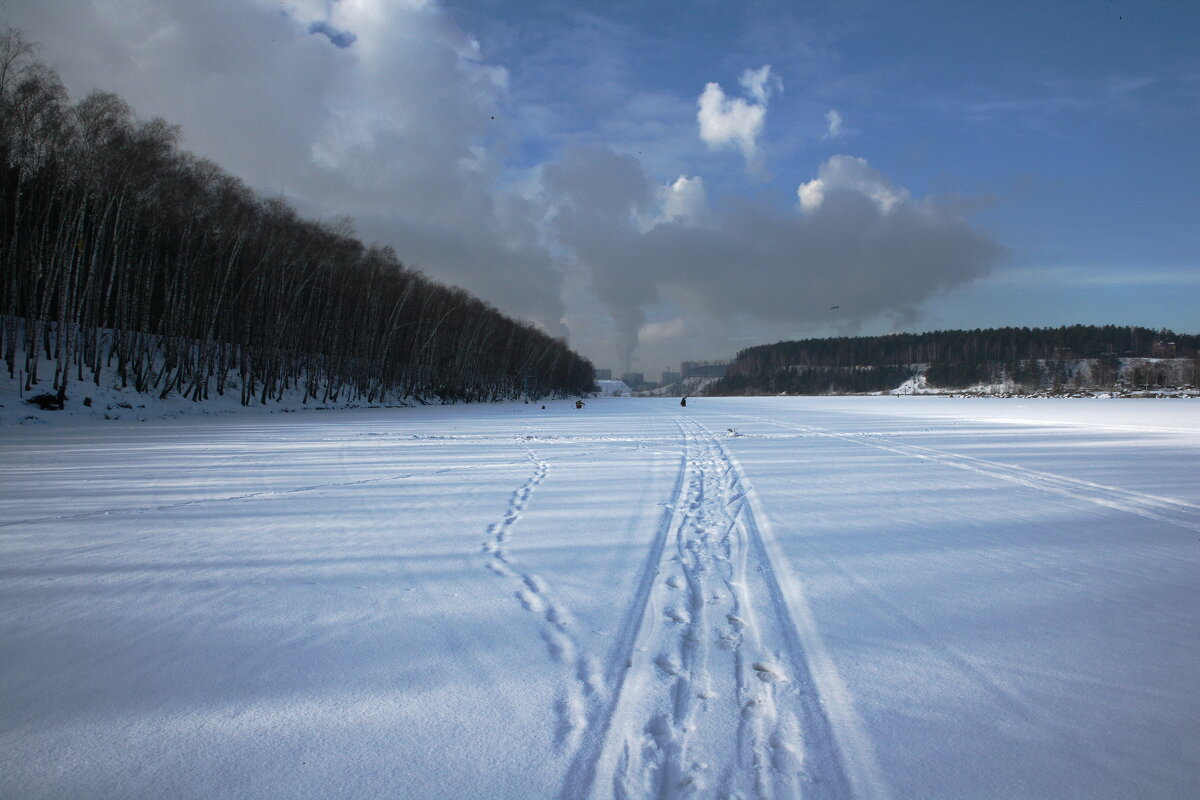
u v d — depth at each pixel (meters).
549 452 14.99
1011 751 2.63
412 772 2.47
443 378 65.00
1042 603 4.41
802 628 3.93
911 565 5.34
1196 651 3.63
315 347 44.25
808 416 34.62
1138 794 2.37
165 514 7.41
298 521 7.06
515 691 3.11
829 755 2.60
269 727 2.78
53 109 23.36
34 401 22.50
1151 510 7.81
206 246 31.94
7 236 25.61
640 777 2.44
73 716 2.86
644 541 6.17
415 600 4.43
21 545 5.91
